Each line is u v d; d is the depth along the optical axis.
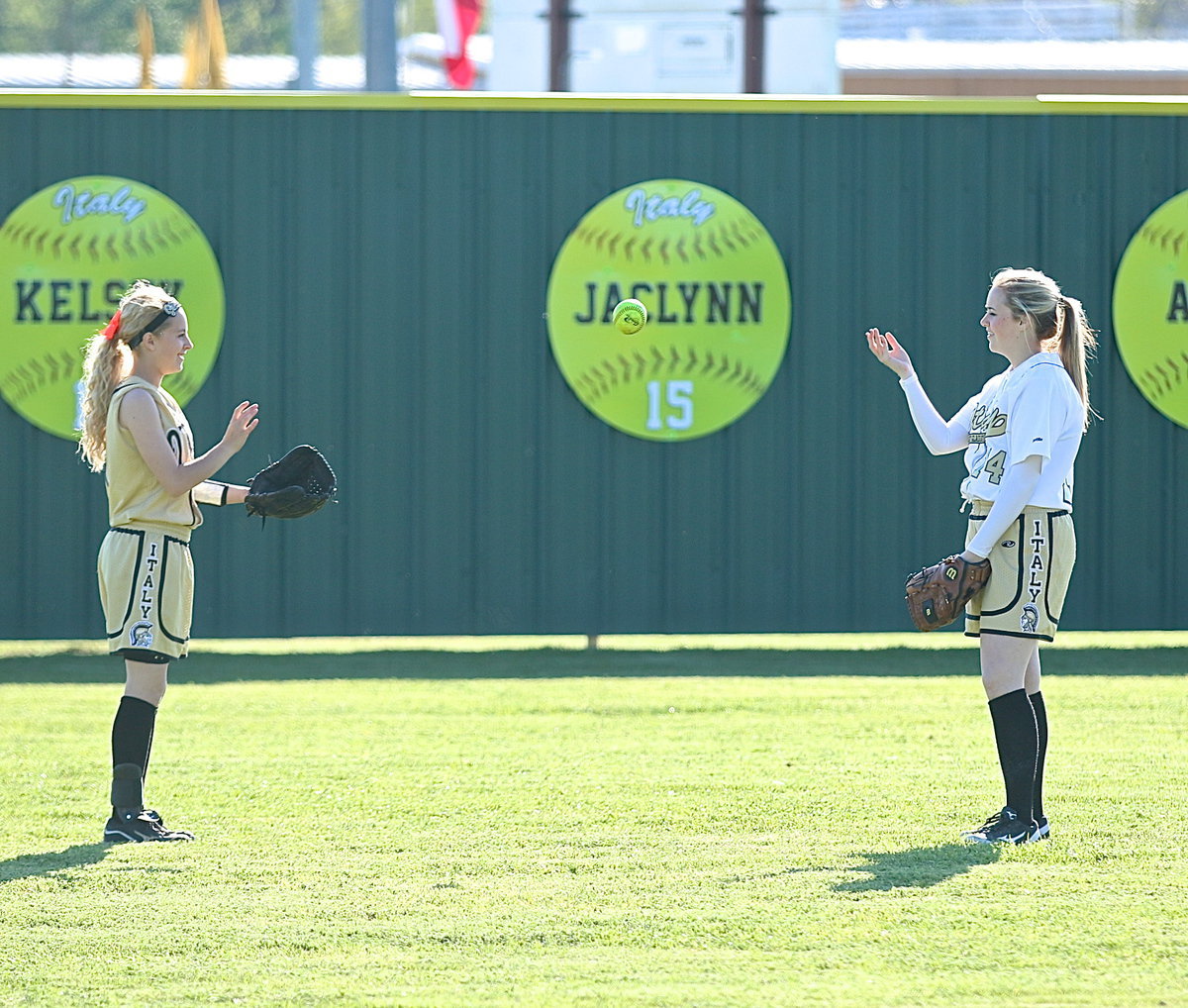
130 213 31.22
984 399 16.78
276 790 19.22
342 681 28.73
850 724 23.95
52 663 31.23
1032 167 31.72
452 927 13.53
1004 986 11.91
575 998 11.71
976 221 31.73
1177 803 18.19
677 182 31.44
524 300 31.50
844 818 17.58
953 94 74.75
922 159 31.61
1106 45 81.06
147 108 31.16
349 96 31.17
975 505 16.73
